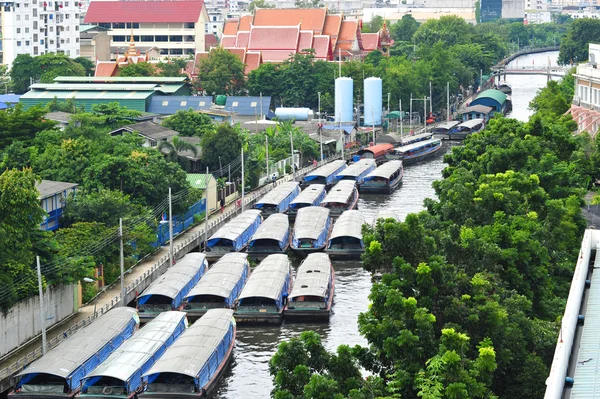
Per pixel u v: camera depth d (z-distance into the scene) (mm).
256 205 179500
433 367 72062
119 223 133625
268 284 124562
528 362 82125
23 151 168875
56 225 140875
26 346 107125
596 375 58719
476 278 87500
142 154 164000
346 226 156375
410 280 85250
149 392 95125
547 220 116062
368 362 80750
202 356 98625
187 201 163125
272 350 111938
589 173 152625
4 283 104375
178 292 122562
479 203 114375
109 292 127625
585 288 70625
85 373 97938
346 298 130875
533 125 157125
